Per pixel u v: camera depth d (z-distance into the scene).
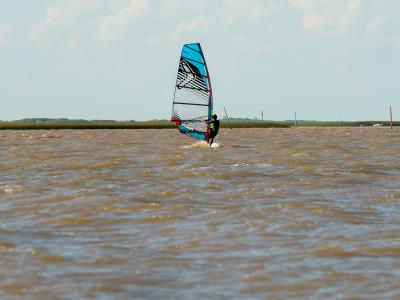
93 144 135.50
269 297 29.48
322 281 31.77
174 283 31.53
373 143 139.38
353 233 41.88
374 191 60.19
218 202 53.28
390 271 33.41
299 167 80.19
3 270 33.41
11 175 71.44
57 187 61.19
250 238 40.53
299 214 47.91
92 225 44.59
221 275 32.78
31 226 44.31
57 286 30.80
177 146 124.88
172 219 46.34
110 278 32.16
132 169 77.62
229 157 95.25
